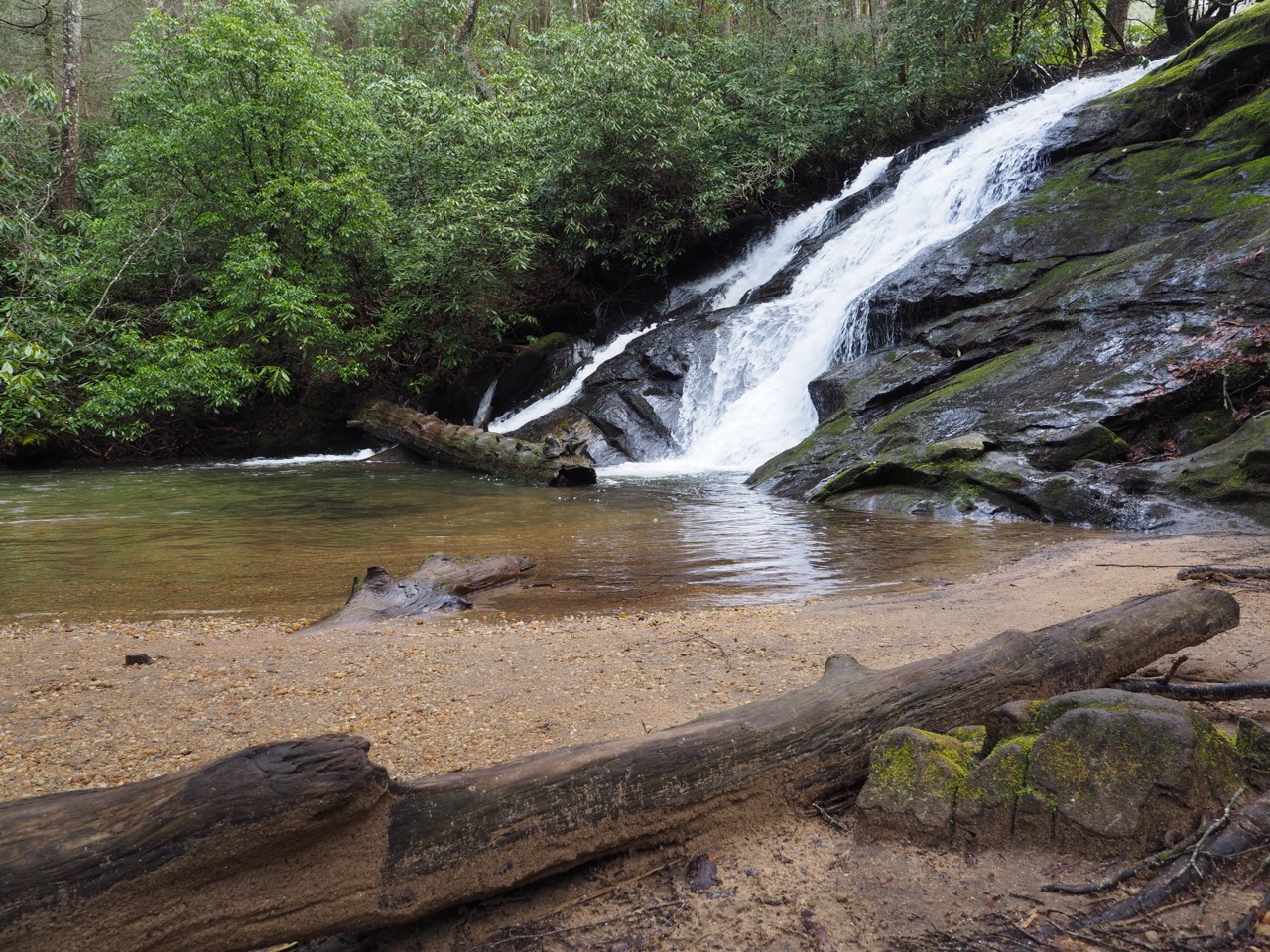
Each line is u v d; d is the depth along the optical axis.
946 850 2.59
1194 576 6.29
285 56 19.77
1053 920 2.22
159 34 23.84
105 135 24.58
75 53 22.33
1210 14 24.28
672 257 23.69
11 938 1.95
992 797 2.59
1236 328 10.67
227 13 20.47
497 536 10.02
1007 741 2.70
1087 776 2.50
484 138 21.39
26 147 22.80
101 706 4.36
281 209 19.44
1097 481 9.91
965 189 18.05
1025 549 8.39
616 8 23.62
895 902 2.39
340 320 20.45
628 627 5.90
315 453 20.73
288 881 2.22
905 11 24.38
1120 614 3.69
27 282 18.56
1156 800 2.42
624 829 2.66
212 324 19.19
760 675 4.61
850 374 14.55
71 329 17.97
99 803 2.13
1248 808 2.40
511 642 5.54
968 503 10.55
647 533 10.01
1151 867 2.31
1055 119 18.61
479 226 19.98
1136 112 16.11
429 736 3.86
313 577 8.12
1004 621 5.59
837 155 25.00
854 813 2.89
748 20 27.89
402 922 2.38
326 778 2.22
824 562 8.23
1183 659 3.75
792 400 16.47
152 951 2.08
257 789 2.16
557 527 10.53
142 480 15.93
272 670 4.95
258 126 19.88
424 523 11.02
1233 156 14.21
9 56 25.84
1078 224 14.60
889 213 19.84
